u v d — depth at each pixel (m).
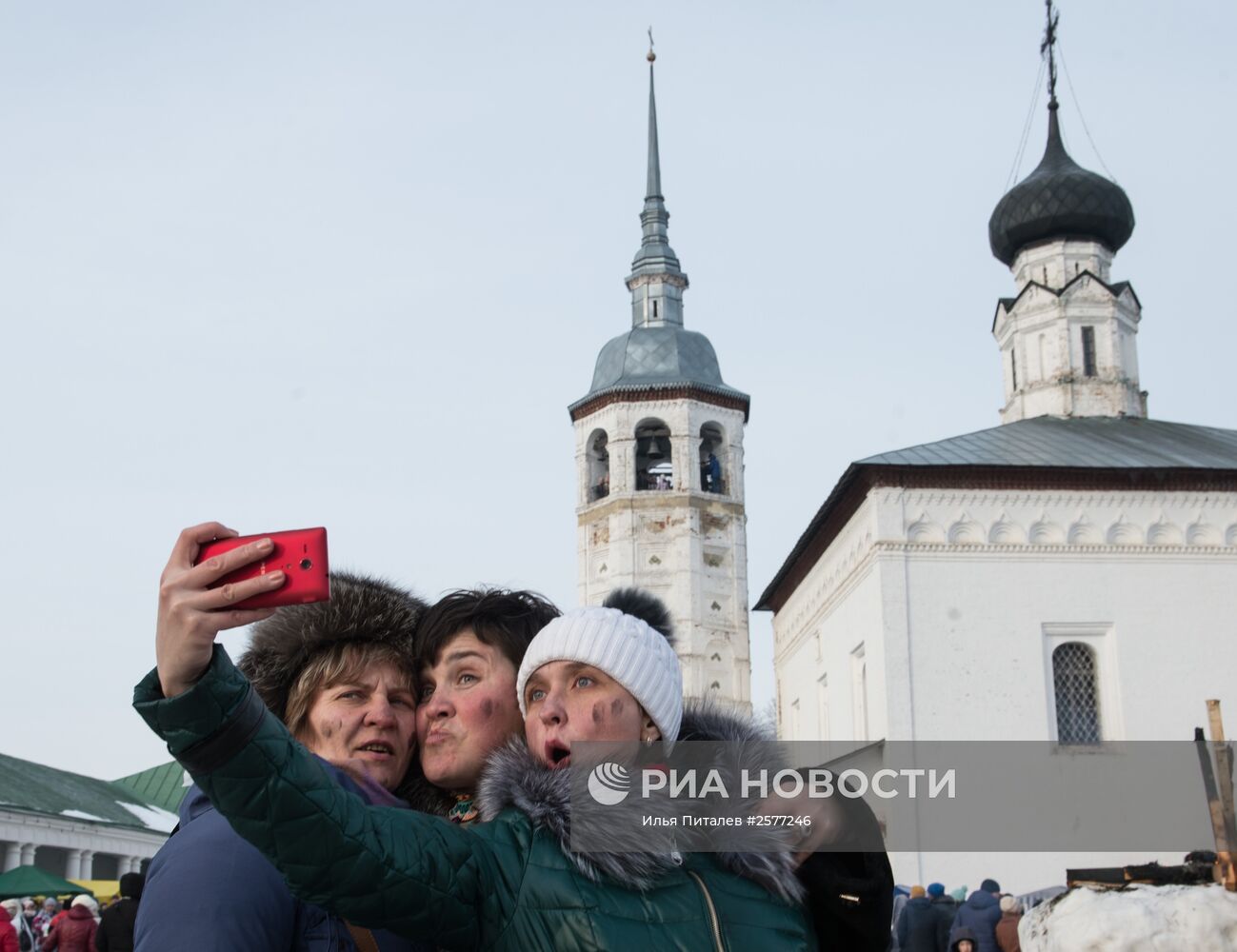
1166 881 8.12
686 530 45.03
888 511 28.25
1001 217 36.06
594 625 3.98
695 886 3.63
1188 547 28.27
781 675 40.28
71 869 52.91
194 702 2.94
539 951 3.38
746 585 45.72
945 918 17.75
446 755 4.43
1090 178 35.16
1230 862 7.80
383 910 3.21
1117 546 28.22
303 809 3.08
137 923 3.63
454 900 3.33
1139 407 34.19
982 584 27.95
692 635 44.19
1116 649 27.67
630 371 47.06
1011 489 28.44
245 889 3.58
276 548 2.99
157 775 73.62
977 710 27.12
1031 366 34.75
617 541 45.34
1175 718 27.27
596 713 3.90
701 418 46.28
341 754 4.35
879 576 27.92
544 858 3.49
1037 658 27.50
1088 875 8.34
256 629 4.56
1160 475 28.28
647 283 50.84
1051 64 36.97
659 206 52.38
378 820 3.28
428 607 4.75
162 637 2.94
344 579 4.64
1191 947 7.32
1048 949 7.78
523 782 3.65
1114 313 34.38
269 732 3.08
